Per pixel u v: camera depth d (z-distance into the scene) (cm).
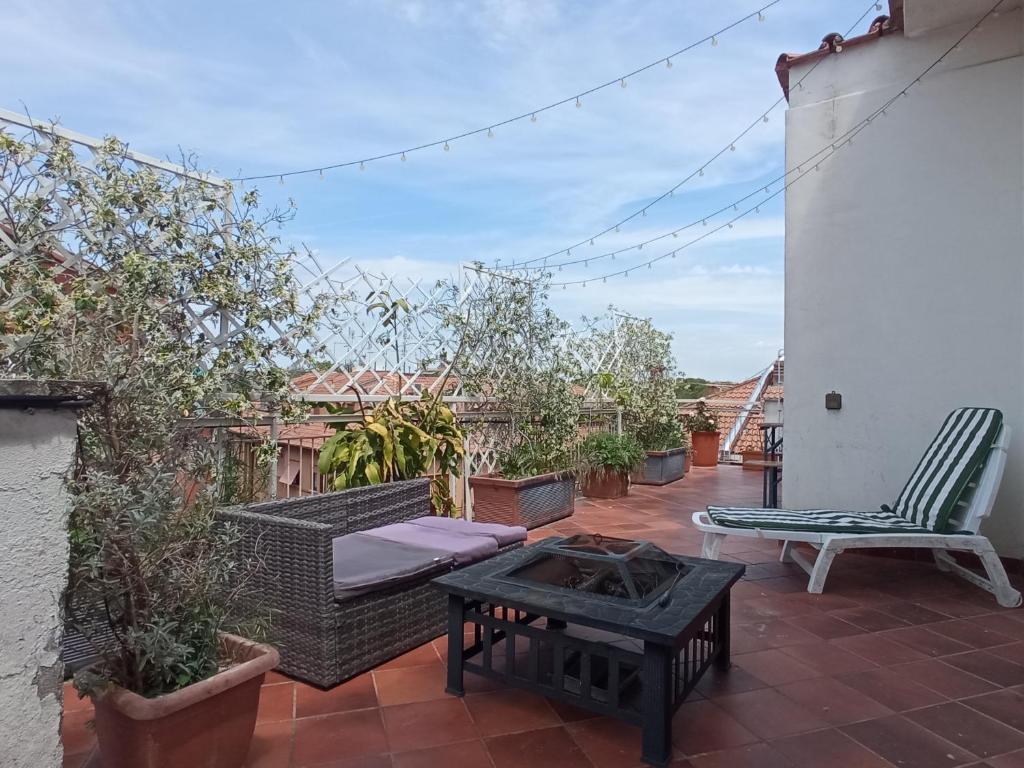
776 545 527
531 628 251
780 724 244
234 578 257
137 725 185
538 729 243
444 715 253
